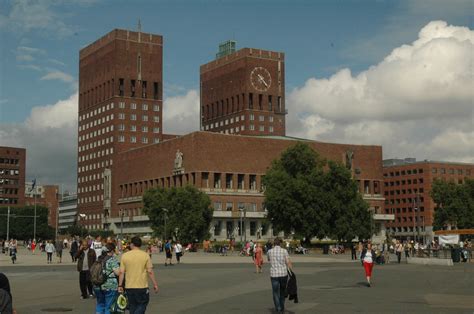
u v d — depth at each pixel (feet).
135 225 624.59
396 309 78.23
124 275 57.21
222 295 98.89
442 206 522.88
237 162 556.92
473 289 109.70
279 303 75.56
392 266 207.00
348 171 396.98
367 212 400.47
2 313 39.19
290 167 409.49
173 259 271.49
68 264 214.07
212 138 545.44
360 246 216.74
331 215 390.01
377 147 636.48
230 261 248.52
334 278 141.59
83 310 79.00
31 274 156.66
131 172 644.27
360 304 84.38
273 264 75.92
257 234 553.64
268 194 391.65
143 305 56.85
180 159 550.36
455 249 246.47
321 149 601.62
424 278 141.18
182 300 90.89
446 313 73.87
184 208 445.37
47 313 76.07
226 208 543.39
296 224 389.39
